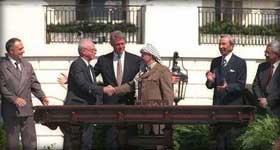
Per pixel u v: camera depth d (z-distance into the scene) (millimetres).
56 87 14352
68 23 14453
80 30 14414
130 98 10773
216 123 9812
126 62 10906
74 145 9688
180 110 9398
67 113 9375
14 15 14344
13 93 10719
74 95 10461
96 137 11719
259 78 10984
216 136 10320
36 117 9430
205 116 9453
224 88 10734
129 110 9367
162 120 9391
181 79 12188
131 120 9383
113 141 10992
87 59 10531
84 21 14477
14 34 14344
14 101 10672
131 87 10680
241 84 10844
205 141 11820
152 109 9367
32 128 10922
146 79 10234
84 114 9383
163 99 10180
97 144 11711
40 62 14352
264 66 10969
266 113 10953
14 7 14336
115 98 10695
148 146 10406
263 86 10914
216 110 9438
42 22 14391
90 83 10438
